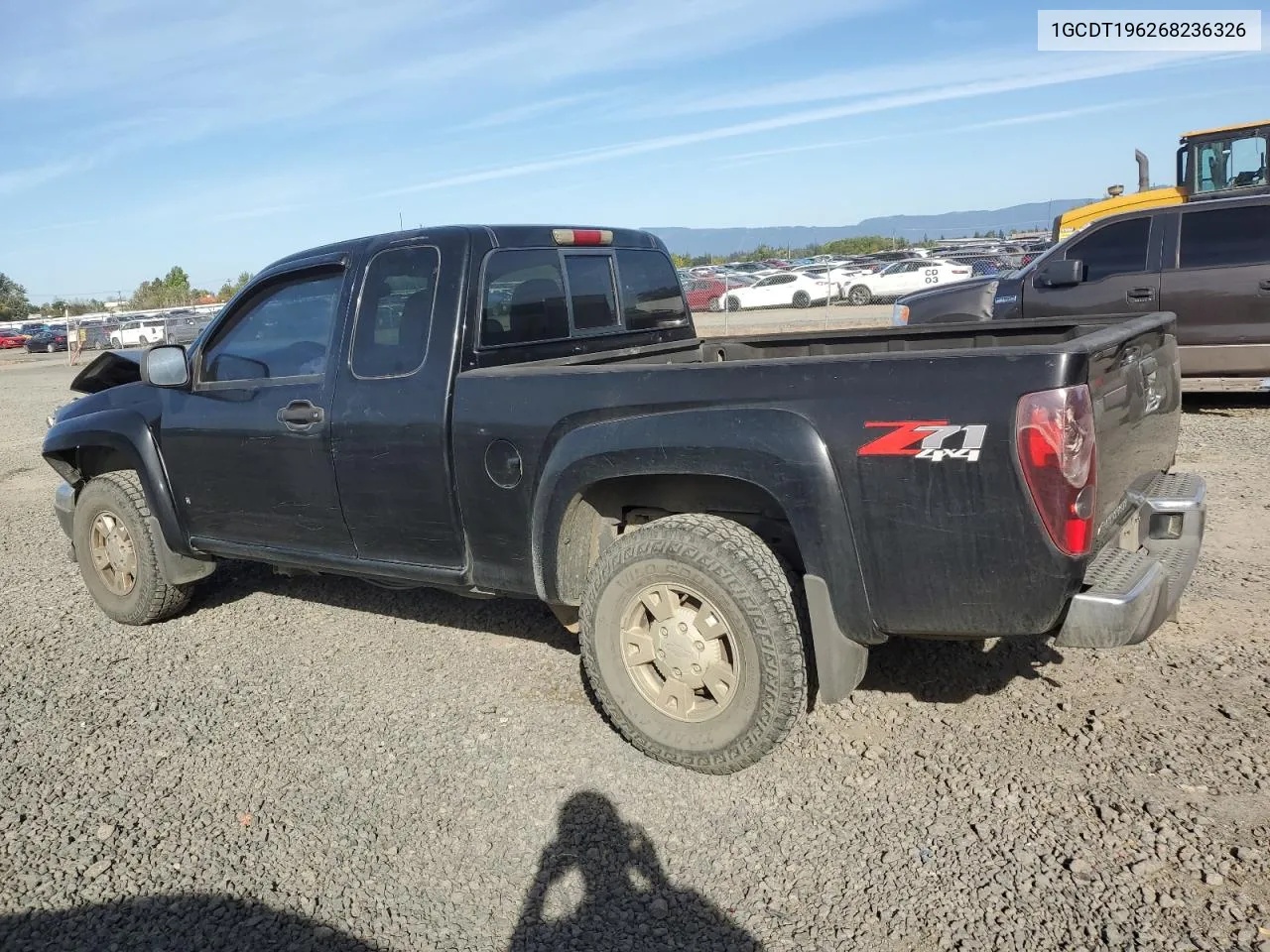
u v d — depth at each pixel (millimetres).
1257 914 2592
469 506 3836
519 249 4172
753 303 29562
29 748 3926
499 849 3096
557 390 3566
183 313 40188
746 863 2957
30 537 7637
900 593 3016
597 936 2682
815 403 3066
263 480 4461
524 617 5137
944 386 2881
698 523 3365
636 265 5055
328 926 2770
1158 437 3777
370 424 4012
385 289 4062
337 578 6059
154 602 5168
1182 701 3748
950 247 33406
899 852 2955
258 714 4145
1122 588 2873
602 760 3600
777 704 3217
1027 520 2799
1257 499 6426
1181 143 13625
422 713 4066
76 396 19625
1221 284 9062
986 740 3559
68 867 3100
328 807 3381
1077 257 9852
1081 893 2717
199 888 2967
